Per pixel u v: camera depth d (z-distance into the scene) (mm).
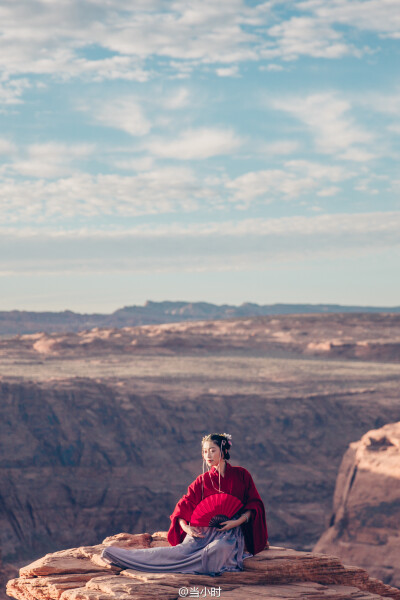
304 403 116188
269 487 98562
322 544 68562
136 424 103938
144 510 89375
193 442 105062
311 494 98312
